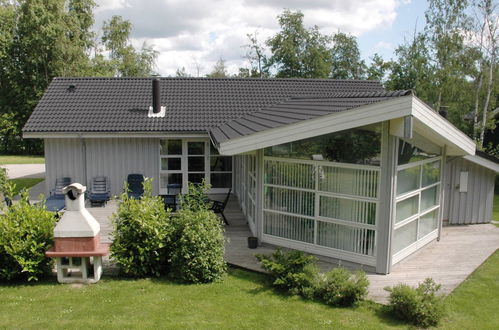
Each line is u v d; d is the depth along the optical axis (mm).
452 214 12734
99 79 17516
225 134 10828
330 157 8633
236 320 6363
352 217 8500
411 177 8992
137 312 6559
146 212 8008
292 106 12562
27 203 8305
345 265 8703
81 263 7742
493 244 10625
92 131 14250
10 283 7719
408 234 9289
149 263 8070
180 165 15578
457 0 25172
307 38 44344
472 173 12633
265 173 9766
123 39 44844
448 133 8461
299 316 6547
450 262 9211
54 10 34031
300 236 9352
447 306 6781
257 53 47500
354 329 6180
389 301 6945
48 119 14703
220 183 16188
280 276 7586
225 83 18047
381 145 7848
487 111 25484
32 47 34031
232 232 11109
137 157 15047
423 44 27484
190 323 6227
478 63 25484
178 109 15922
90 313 6492
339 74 47531
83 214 7641
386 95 8445
